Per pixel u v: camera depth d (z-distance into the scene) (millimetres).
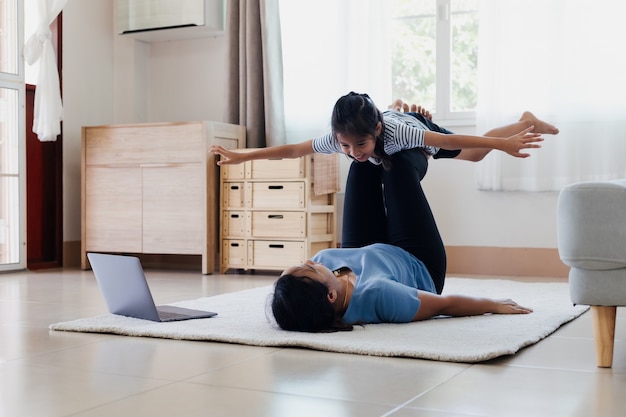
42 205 5172
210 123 4688
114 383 1697
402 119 2840
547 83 4293
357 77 4742
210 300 3133
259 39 4934
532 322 2439
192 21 5098
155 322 2498
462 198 4582
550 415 1425
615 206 1783
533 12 4305
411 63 4789
